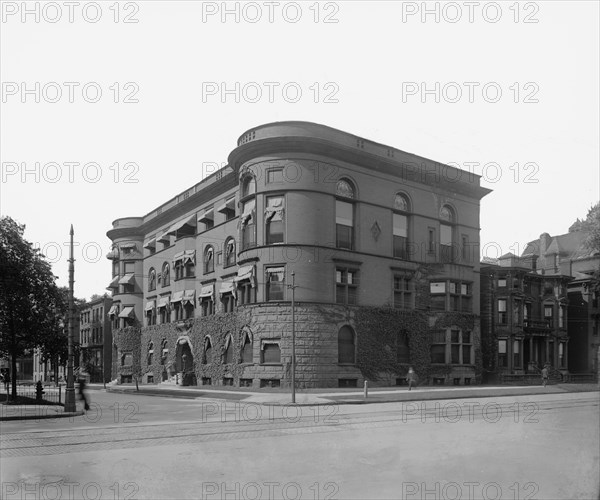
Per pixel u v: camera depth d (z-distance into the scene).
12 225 35.62
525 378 52.38
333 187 43.00
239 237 46.88
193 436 17.34
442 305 48.69
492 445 14.80
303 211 41.62
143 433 18.16
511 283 54.03
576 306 60.38
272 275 41.94
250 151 43.16
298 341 40.47
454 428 18.81
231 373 47.69
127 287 71.06
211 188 54.50
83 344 89.88
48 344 36.06
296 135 41.75
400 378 45.25
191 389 47.16
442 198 50.41
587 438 14.63
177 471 11.88
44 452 14.41
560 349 58.53
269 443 15.70
